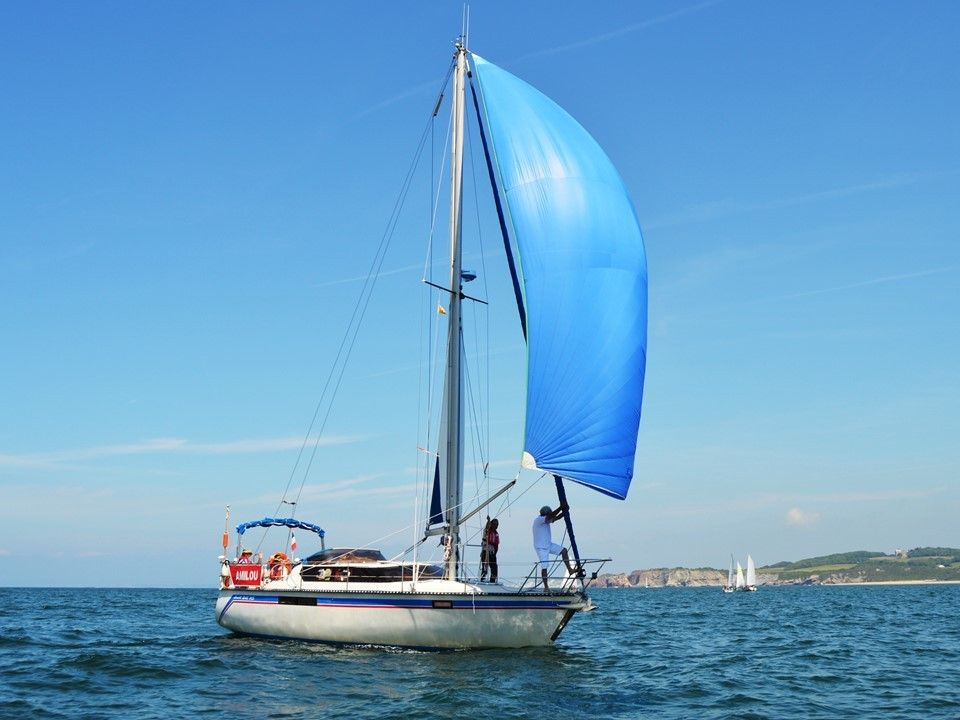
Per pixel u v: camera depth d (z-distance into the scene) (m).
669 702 15.11
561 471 18.23
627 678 17.61
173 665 18.48
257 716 13.45
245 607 21.81
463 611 18.73
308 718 13.27
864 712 14.30
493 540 20.16
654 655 23.09
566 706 14.13
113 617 42.34
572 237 19.12
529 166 19.59
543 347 18.70
